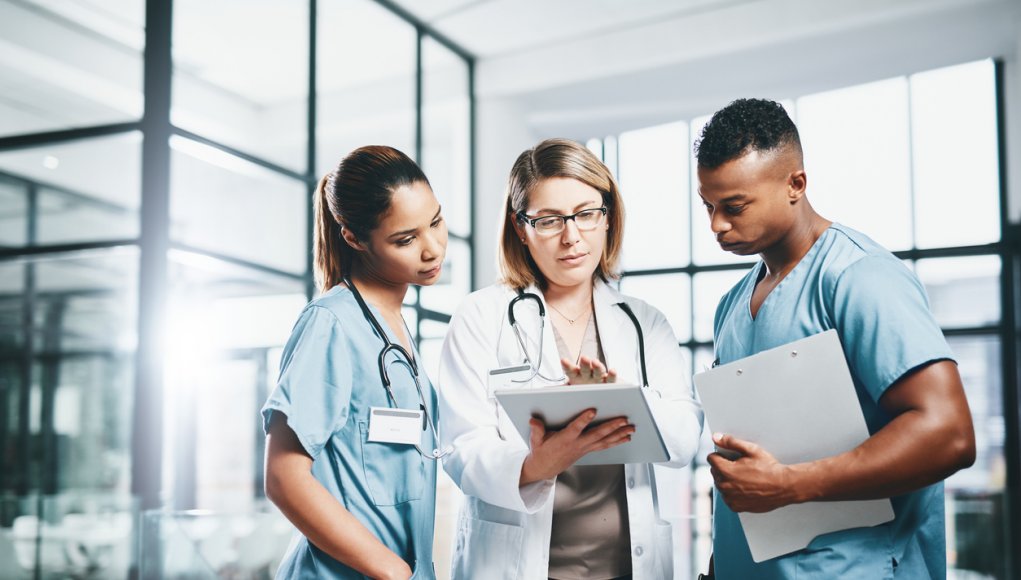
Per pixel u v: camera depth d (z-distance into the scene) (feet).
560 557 5.26
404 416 4.76
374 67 23.88
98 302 23.89
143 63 17.29
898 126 24.07
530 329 5.53
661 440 4.45
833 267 4.56
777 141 4.50
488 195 26.17
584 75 24.82
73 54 19.62
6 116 20.53
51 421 23.82
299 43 22.15
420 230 4.81
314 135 21.91
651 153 27.45
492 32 25.23
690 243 26.66
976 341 23.21
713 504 5.22
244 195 22.21
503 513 5.30
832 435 4.25
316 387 4.56
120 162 23.26
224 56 21.54
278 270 20.33
